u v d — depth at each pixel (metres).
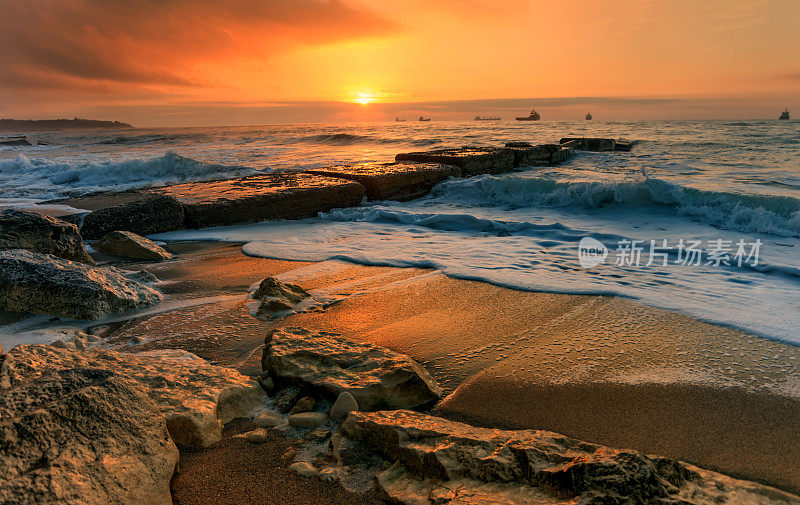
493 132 31.80
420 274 4.79
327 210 8.27
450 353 3.08
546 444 1.88
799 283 4.30
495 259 5.22
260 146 27.41
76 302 3.70
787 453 2.04
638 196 7.49
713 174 10.22
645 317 3.53
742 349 2.99
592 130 31.44
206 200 7.40
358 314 3.77
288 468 1.98
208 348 3.20
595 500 1.57
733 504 1.58
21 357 2.23
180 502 1.80
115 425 1.79
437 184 9.97
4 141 48.03
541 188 8.55
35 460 1.55
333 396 2.41
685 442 2.14
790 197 6.30
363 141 26.89
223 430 2.27
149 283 4.61
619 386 2.61
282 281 4.62
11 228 4.70
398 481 1.84
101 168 13.59
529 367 2.86
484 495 1.66
